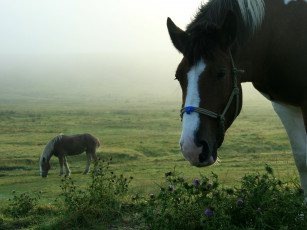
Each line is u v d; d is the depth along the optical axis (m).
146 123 67.19
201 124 3.19
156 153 34.81
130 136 48.50
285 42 3.79
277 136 40.94
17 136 46.84
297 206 3.65
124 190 5.61
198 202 3.88
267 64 3.88
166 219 3.92
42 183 19.81
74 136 23.52
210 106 3.23
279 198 3.81
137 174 21.20
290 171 15.19
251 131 49.69
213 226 3.50
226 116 3.39
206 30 3.34
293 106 4.09
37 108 106.44
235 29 3.27
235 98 3.42
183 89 3.37
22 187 18.38
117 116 81.06
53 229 4.64
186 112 3.23
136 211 4.84
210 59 3.26
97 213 4.86
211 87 3.25
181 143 3.19
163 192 4.09
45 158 22.50
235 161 25.78
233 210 3.79
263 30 3.75
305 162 4.30
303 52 3.74
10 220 5.52
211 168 22.03
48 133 50.78
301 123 4.23
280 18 3.81
